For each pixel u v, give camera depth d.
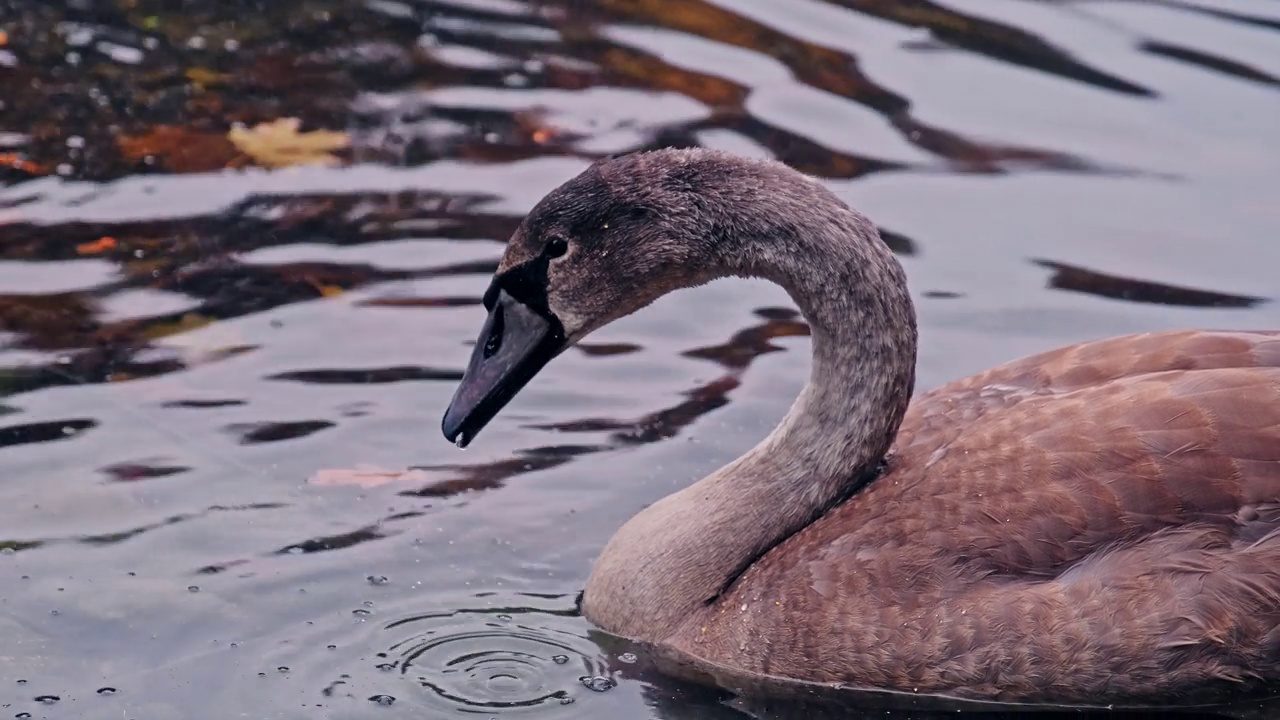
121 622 7.77
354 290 10.28
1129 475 7.39
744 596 7.82
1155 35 12.99
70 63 12.54
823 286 7.72
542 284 7.85
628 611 7.98
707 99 12.29
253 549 8.31
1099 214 11.08
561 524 8.66
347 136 11.83
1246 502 7.34
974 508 7.52
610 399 9.61
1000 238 10.87
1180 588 7.28
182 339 9.75
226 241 10.66
